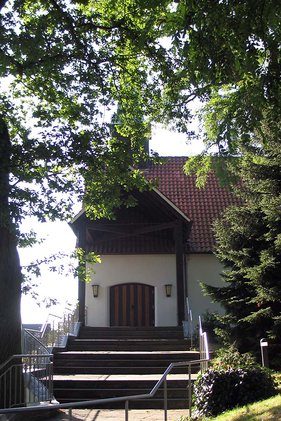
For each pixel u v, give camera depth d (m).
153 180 11.74
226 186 15.35
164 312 22.00
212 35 6.14
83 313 19.48
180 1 6.05
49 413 10.20
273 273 14.20
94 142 10.47
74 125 10.34
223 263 16.88
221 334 15.56
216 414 9.05
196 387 9.77
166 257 22.58
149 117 12.20
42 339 16.28
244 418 7.58
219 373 9.46
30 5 10.52
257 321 14.62
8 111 10.96
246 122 7.74
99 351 16.94
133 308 22.30
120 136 12.51
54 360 15.40
